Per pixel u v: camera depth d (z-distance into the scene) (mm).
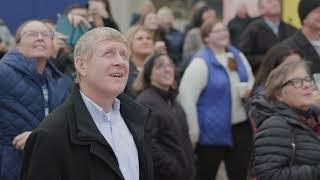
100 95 5609
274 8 13180
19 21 15773
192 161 10109
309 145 6895
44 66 8414
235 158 11758
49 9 15633
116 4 23625
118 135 5688
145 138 5852
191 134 11359
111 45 5555
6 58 8219
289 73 7211
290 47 9656
